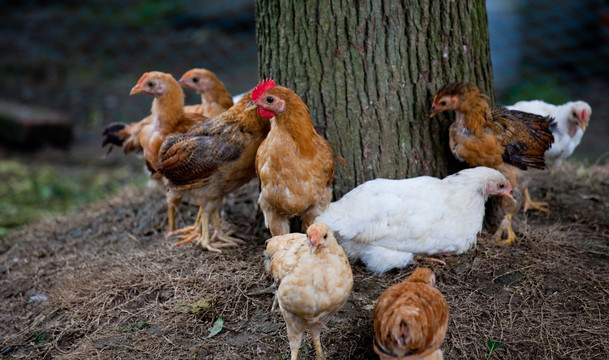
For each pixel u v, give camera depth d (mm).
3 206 7805
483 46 4926
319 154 4223
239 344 3951
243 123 4578
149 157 5324
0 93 12156
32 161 9695
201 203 4891
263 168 4180
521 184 4762
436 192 4367
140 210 6207
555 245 4777
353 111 4613
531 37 11477
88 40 13914
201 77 5727
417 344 3184
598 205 5652
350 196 4383
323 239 3340
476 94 4457
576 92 10812
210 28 14234
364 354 3791
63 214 7023
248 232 5352
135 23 14477
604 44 11430
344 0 4477
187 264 4809
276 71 4785
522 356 3764
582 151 8977
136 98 12031
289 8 4609
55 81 12633
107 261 5219
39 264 5543
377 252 4379
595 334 3885
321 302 3369
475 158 4590
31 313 4730
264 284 4406
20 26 14508
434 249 4371
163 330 4156
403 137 4680
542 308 4082
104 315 4414
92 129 11031
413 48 4566
